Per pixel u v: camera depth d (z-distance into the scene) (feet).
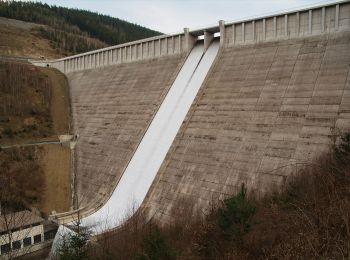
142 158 137.28
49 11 592.19
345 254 36.73
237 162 104.63
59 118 212.64
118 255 75.77
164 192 114.73
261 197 85.71
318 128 95.61
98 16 641.40
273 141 101.71
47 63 283.79
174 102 147.33
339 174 58.70
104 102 190.08
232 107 120.06
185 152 120.47
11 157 169.07
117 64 207.51
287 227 52.75
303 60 114.83
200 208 100.48
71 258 69.87
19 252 99.35
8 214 116.47
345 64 103.55
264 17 130.93
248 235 58.80
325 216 43.93
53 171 166.09
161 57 177.47
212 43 157.58
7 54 369.50
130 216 111.14
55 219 129.29
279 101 109.50
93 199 140.67
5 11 491.72
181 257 59.36
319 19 117.60
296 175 84.58
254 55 131.13
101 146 164.86
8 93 219.61
